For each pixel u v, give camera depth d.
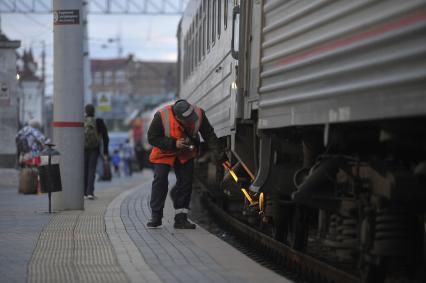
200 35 41.94
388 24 14.64
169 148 28.98
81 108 37.34
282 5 21.16
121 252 23.73
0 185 64.00
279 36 21.30
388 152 17.00
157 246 25.00
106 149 47.00
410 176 15.91
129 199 46.22
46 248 24.75
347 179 18.45
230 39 28.89
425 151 15.32
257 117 24.69
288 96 20.50
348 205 18.41
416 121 14.74
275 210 25.25
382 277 18.03
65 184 37.66
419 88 13.34
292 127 21.28
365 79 15.60
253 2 24.61
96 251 24.00
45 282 18.92
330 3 17.62
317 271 21.39
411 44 13.73
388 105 14.54
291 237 24.95
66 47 36.78
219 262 21.88
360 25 15.88
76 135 37.41
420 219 17.30
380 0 15.02
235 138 27.11
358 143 18.50
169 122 29.03
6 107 62.44
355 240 18.47
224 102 30.53
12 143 64.88
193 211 45.28
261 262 25.91
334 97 17.20
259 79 23.23
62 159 37.41
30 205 42.03
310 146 21.28
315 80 18.42
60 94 36.97
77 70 36.97
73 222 32.41
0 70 63.28
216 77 33.62
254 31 24.31
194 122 28.84
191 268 20.91
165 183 30.03
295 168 22.83
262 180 23.36
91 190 45.72
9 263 21.83
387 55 14.66
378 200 16.64
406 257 17.41
